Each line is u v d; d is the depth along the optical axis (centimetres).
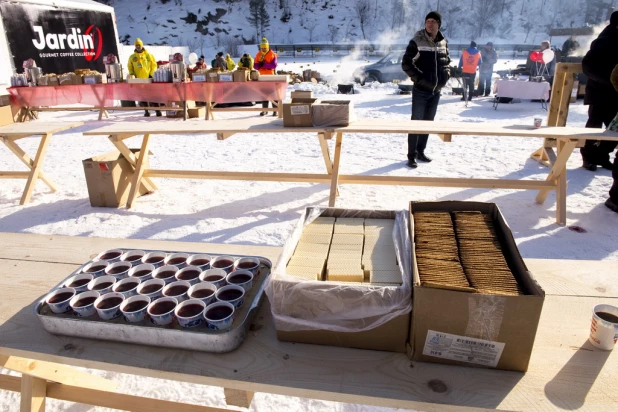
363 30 6725
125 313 122
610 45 440
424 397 104
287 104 366
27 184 440
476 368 112
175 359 117
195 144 704
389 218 165
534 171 505
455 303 105
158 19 6669
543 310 135
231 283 140
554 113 512
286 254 131
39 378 160
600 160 498
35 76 938
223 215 394
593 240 328
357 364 114
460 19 6569
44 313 131
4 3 1002
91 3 1316
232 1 7119
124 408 162
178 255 159
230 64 1285
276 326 120
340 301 113
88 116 1045
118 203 418
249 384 109
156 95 909
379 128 357
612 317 122
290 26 6875
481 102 1111
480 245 134
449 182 377
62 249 179
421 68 485
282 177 404
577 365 113
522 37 6191
